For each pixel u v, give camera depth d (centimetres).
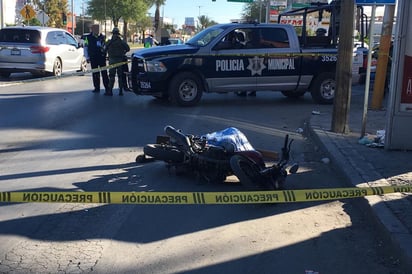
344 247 436
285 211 520
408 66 712
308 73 1274
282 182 575
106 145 792
